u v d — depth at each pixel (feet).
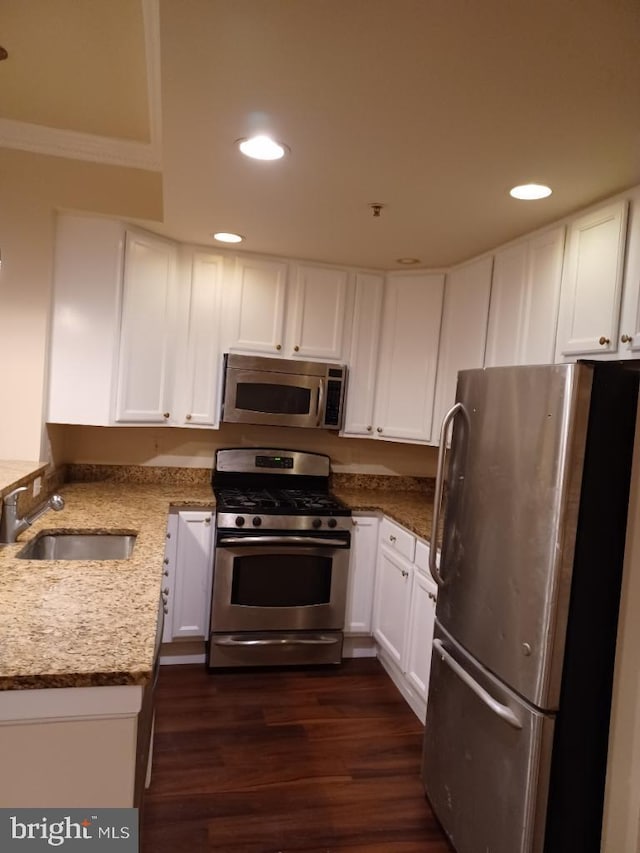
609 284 6.26
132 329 9.20
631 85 4.35
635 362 4.84
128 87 6.76
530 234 7.80
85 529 7.27
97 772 3.75
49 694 3.62
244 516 9.54
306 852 5.92
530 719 4.96
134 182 8.75
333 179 6.53
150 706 5.21
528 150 5.49
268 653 9.88
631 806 4.92
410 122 5.13
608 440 4.82
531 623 4.99
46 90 7.00
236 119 5.25
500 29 3.81
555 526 4.81
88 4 5.25
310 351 10.64
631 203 6.07
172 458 11.04
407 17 3.75
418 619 8.52
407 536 9.04
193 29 3.97
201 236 9.47
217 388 10.31
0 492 6.20
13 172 8.45
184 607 9.69
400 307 10.70
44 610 4.52
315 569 10.02
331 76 4.49
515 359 8.03
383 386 10.92
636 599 4.88
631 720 4.90
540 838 4.95
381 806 6.70
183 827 6.12
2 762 3.65
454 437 6.56
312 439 11.72
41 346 8.60
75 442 10.55
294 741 7.83
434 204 7.09
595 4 3.52
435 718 6.66
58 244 8.74
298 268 10.50
